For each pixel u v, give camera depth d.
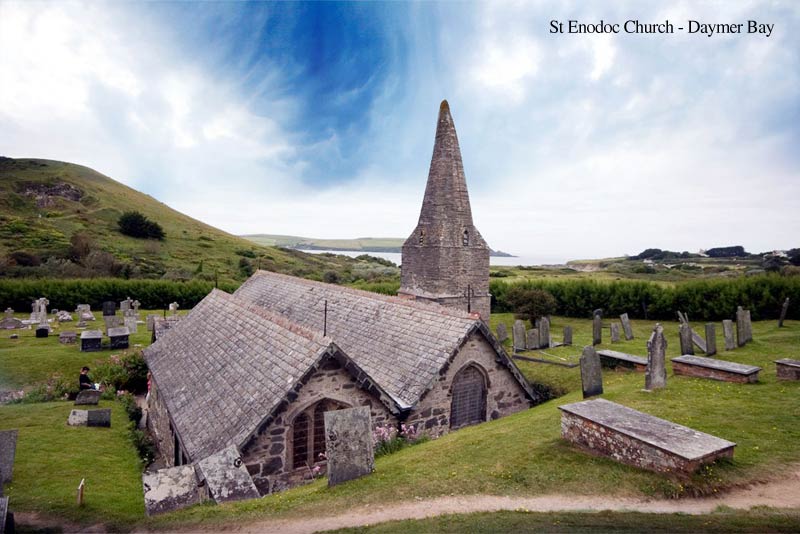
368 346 19.23
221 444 12.38
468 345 16.86
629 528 7.98
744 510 8.34
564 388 21.84
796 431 11.80
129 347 32.12
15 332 36.81
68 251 73.81
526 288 48.34
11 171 118.44
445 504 9.20
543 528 8.13
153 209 128.38
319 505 9.50
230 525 8.92
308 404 13.04
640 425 10.65
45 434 17.08
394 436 14.70
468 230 26.38
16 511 10.33
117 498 11.52
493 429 14.29
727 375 16.89
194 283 55.81
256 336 17.23
